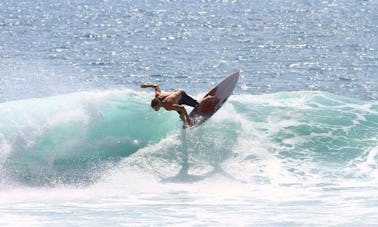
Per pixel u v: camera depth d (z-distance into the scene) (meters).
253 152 61.38
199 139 61.62
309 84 131.25
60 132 62.09
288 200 51.62
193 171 59.41
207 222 45.72
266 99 69.38
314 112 66.94
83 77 136.38
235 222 45.59
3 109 63.47
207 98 63.66
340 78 137.00
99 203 51.47
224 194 53.91
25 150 60.72
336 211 48.03
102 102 65.00
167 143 61.44
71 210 49.19
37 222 45.88
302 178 57.94
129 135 62.81
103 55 167.62
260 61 158.25
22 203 51.72
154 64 152.75
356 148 62.84
